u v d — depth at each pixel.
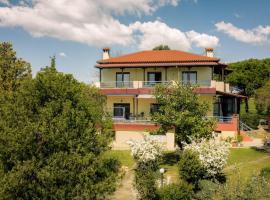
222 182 27.66
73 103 16.52
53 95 16.09
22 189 14.45
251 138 43.34
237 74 72.25
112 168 17.53
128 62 50.16
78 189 14.90
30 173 14.45
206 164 27.69
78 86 16.92
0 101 16.22
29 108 15.73
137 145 31.22
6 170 14.93
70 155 15.07
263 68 72.19
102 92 48.59
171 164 33.22
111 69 51.31
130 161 35.06
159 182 26.73
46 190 14.52
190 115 33.31
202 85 47.28
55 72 16.64
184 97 33.62
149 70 50.06
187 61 48.09
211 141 29.59
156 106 48.78
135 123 43.06
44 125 15.01
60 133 15.25
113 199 25.44
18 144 14.61
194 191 25.56
